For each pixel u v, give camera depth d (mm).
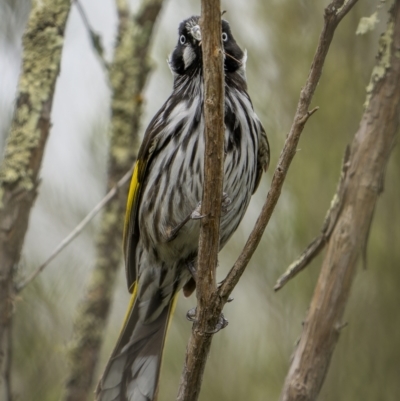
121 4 11711
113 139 11438
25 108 8930
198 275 6773
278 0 12398
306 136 11922
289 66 12297
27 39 9125
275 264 12148
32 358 11109
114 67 11500
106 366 9680
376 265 11578
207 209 6625
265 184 12484
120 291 14336
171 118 9414
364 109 7980
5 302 8555
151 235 9812
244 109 9445
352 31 11891
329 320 7738
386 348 11453
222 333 12656
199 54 9438
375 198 7844
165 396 12633
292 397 7625
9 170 8758
